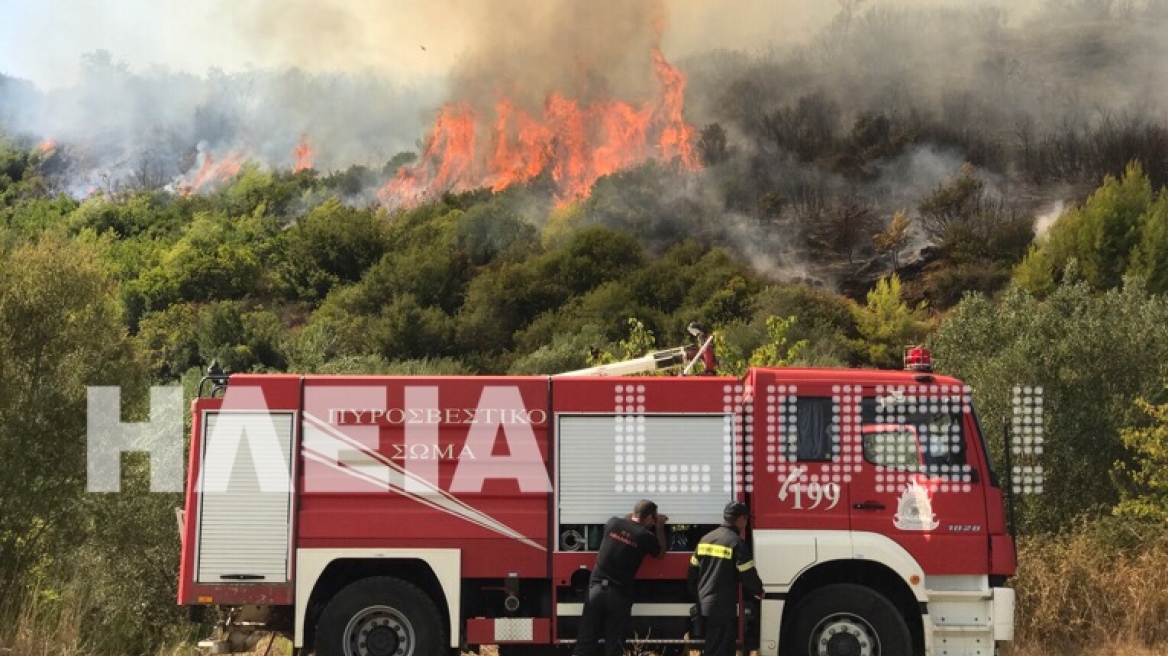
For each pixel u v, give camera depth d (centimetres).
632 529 925
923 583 945
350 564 954
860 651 950
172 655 1121
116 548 1234
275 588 933
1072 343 1548
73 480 1212
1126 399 1512
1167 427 1343
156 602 1235
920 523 957
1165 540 1266
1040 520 1458
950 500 959
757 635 969
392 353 6775
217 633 966
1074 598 1186
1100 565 1228
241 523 936
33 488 1200
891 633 945
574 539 947
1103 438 1499
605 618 923
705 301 7338
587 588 948
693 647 957
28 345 1220
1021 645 1148
